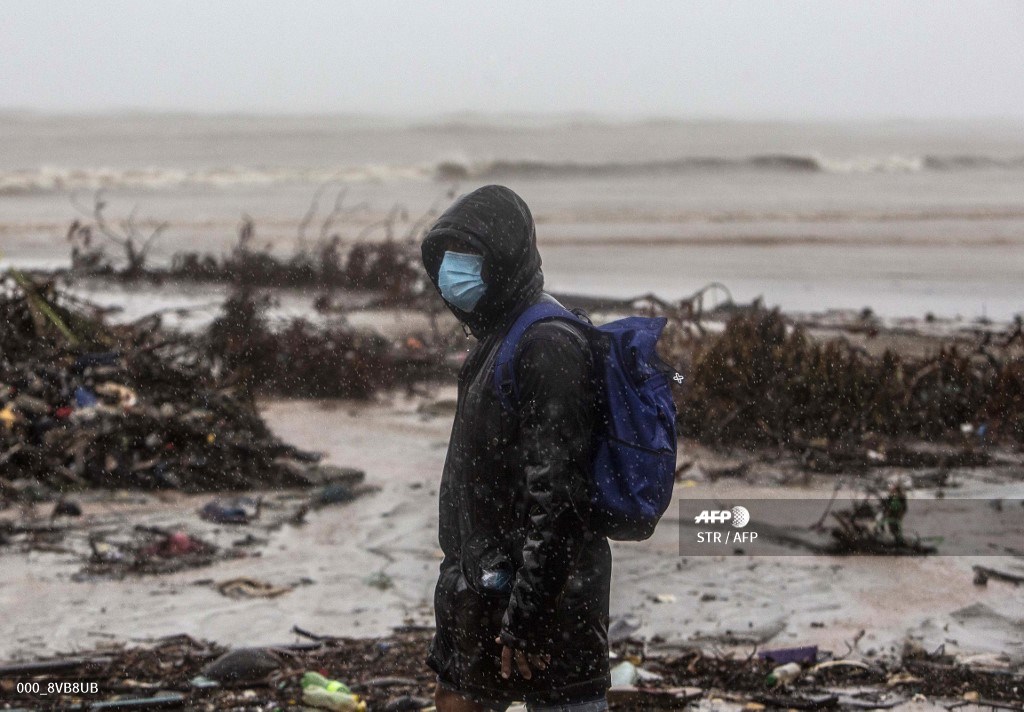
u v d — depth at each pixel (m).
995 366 11.03
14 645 5.46
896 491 7.35
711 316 14.58
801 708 4.75
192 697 4.85
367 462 9.35
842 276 21.56
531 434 2.95
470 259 3.14
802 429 9.90
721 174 58.88
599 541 3.17
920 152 87.12
